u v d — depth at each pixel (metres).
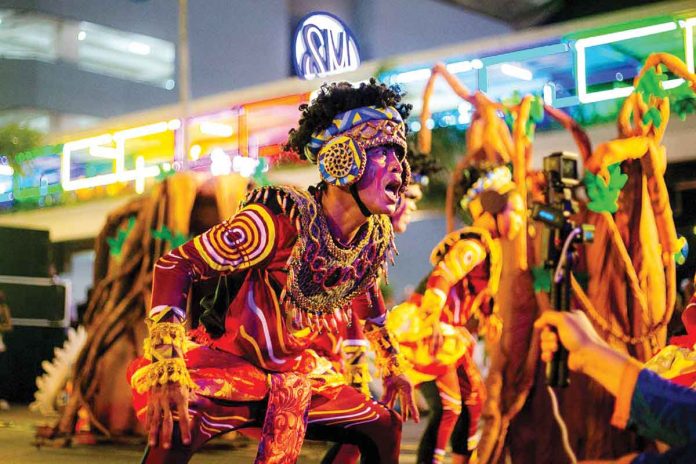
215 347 2.50
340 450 2.79
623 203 4.07
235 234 2.32
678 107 4.19
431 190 4.85
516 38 4.53
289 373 2.52
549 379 1.76
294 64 7.57
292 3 9.48
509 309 4.12
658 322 4.02
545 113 4.29
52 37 21.92
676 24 4.08
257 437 2.66
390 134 2.38
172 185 6.08
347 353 2.89
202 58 13.95
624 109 4.11
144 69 23.06
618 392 1.63
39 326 10.13
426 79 4.80
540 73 4.54
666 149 4.48
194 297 3.41
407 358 3.96
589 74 4.45
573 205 2.10
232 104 6.20
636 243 4.05
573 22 4.36
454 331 4.03
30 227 9.78
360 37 9.58
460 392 4.15
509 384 4.12
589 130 4.40
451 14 9.85
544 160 2.13
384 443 2.66
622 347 4.01
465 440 4.20
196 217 6.11
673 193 4.81
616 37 4.23
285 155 5.98
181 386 2.20
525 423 4.11
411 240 8.49
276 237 2.35
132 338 6.16
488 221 4.07
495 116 4.32
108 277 6.27
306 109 2.48
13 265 9.91
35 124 21.73
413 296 4.16
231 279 2.47
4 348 9.61
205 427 2.33
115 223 6.30
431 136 4.82
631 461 1.54
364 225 2.48
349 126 2.38
